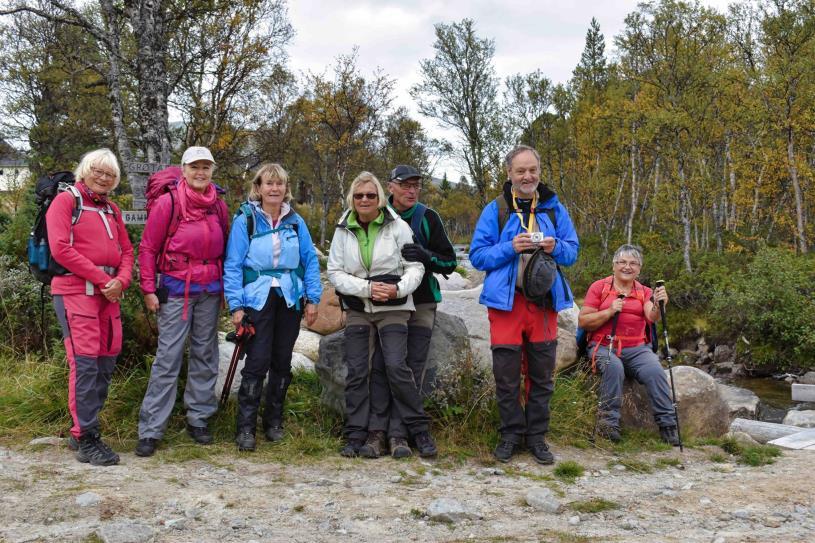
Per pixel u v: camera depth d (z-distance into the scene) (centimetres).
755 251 1959
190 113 1917
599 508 351
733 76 1934
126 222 612
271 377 470
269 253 453
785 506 359
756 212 2350
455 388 493
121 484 362
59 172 422
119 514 318
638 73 2270
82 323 403
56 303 409
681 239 2369
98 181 415
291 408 515
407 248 444
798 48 1788
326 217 3269
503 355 445
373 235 450
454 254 470
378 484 385
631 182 2822
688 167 2244
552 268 427
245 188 1542
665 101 2119
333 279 447
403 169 466
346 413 470
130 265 435
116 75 1120
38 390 500
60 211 398
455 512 328
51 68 1897
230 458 427
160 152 1008
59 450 426
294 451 446
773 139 2188
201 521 315
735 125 2058
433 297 467
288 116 2636
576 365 577
